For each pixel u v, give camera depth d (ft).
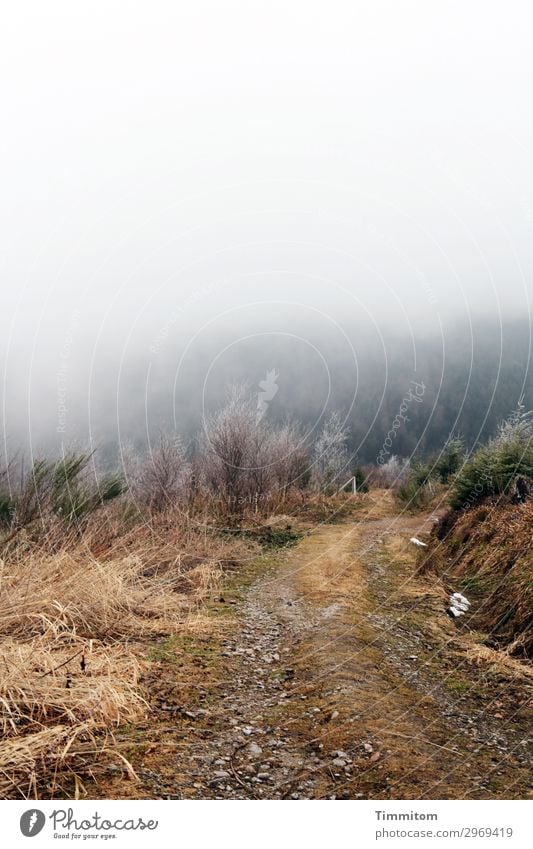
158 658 13.57
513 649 15.40
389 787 9.09
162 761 9.41
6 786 8.59
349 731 10.52
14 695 10.35
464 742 10.73
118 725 10.31
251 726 10.78
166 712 11.04
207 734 10.42
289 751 9.98
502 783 9.48
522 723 11.66
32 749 9.14
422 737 10.68
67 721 10.03
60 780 8.77
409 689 12.88
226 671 13.28
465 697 12.73
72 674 11.37
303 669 13.43
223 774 9.20
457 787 9.24
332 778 9.25
